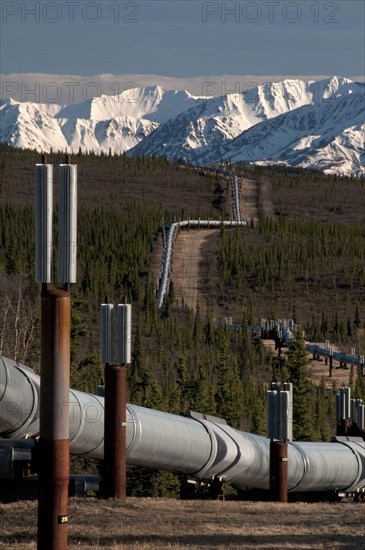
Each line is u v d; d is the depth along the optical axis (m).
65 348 42.50
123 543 57.03
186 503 75.12
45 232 42.50
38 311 143.00
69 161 42.75
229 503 77.75
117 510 68.31
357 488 96.62
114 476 72.94
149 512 68.69
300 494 102.44
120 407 72.81
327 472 92.12
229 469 85.00
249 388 179.25
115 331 77.44
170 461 80.62
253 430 147.88
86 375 156.38
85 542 56.94
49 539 42.66
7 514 64.38
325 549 57.66
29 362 135.75
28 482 69.88
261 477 89.00
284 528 64.56
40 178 42.47
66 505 43.03
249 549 56.12
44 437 42.66
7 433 68.62
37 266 42.59
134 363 190.00
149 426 77.38
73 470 115.88
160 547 55.22
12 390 66.06
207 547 56.12
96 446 75.38
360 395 183.88
